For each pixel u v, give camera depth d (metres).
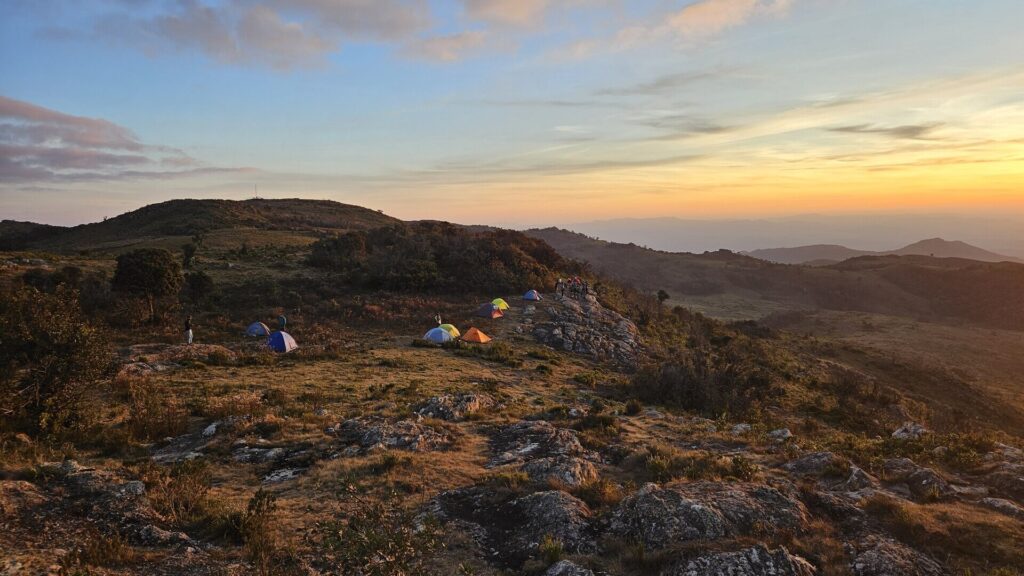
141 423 16.19
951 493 11.26
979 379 75.75
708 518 8.82
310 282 52.00
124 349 28.36
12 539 7.39
